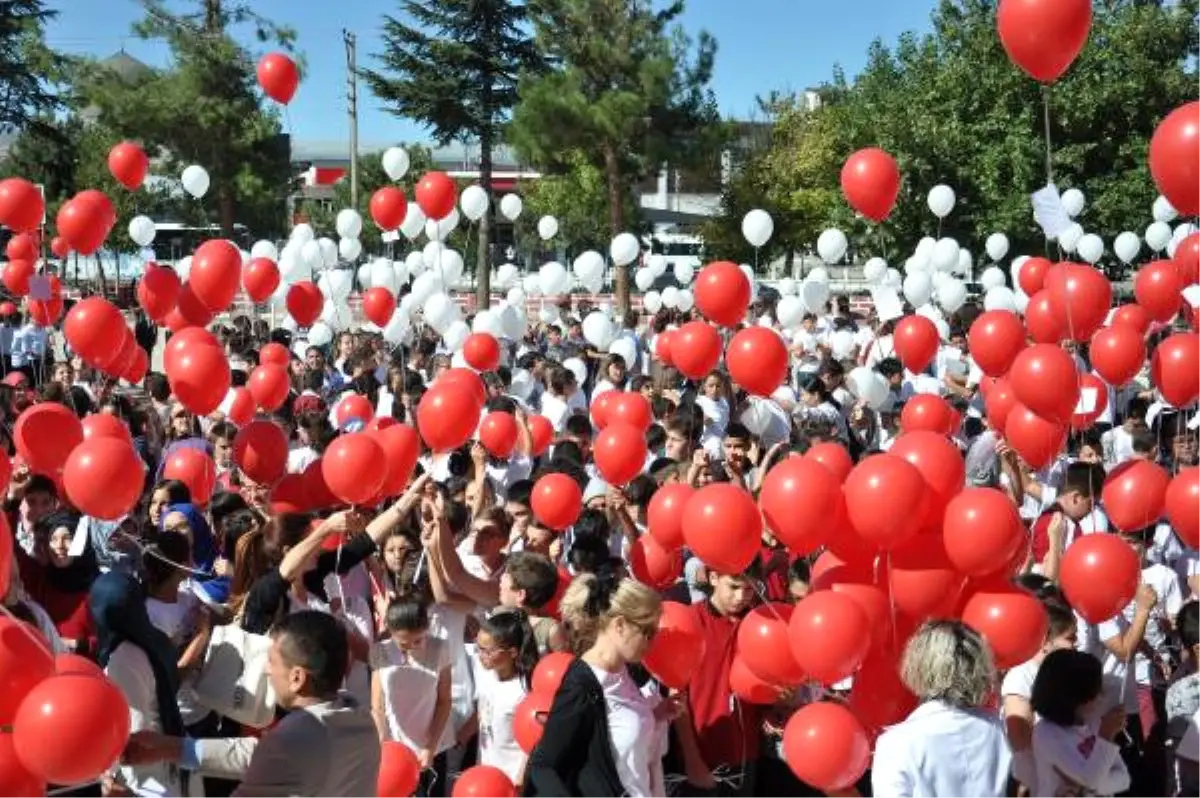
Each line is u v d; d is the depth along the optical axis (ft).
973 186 77.51
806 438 29.71
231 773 14.35
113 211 27.89
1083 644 19.33
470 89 112.68
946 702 13.29
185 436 29.63
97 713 11.14
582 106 89.20
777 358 21.06
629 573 19.31
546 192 139.74
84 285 89.71
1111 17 78.18
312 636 12.60
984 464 25.05
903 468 14.80
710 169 96.68
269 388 28.60
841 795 15.62
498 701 17.04
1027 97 76.48
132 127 97.60
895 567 15.31
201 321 27.71
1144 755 20.04
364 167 150.61
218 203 107.45
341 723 12.64
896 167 22.94
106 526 20.90
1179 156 15.78
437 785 18.89
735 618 16.94
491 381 36.99
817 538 15.20
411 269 44.47
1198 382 20.67
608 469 22.53
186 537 17.66
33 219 27.35
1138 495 18.75
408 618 17.37
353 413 30.63
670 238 145.69
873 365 37.24
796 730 14.65
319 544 17.11
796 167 119.75
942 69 79.00
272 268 32.53
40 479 21.34
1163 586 21.09
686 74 92.43
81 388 33.83
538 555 18.01
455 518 21.74
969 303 53.31
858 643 14.37
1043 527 22.35
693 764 16.35
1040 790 15.20
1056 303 23.43
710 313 23.16
